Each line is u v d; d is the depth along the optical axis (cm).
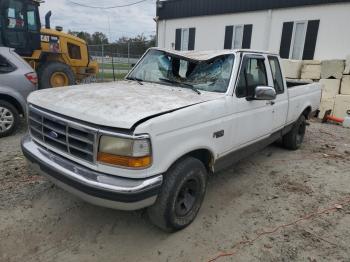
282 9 1362
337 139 754
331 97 1012
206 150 341
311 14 1280
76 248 300
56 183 301
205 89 382
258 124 432
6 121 621
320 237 335
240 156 416
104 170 269
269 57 477
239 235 332
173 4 1789
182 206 328
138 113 271
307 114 646
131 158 257
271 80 464
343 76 1006
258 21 1454
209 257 296
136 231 330
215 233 333
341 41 1220
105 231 328
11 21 924
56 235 317
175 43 1842
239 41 1549
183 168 304
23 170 459
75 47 1243
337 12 1209
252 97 404
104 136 263
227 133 365
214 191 432
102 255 293
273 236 333
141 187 262
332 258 302
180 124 292
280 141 646
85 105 290
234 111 372
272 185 461
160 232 330
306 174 510
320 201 417
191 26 1738
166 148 280
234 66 390
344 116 988
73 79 1045
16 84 625
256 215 373
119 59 2370
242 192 433
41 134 322
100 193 261
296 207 397
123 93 335
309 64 1080
